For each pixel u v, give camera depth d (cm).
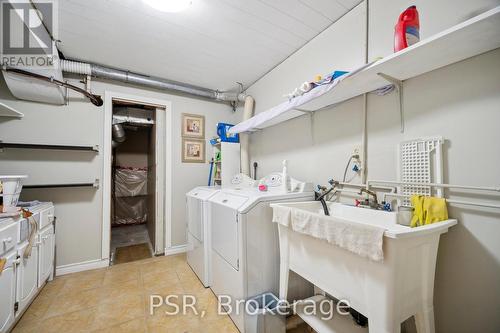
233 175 281
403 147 133
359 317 129
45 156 225
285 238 143
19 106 215
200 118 318
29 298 159
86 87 241
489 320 101
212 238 195
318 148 194
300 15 174
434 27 121
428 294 101
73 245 236
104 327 149
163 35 196
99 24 179
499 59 100
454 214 112
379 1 150
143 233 393
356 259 98
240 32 194
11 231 132
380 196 146
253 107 296
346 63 172
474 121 107
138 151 482
